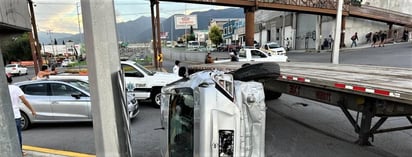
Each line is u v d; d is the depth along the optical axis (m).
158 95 8.72
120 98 1.73
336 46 13.42
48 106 6.77
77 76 9.27
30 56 59.09
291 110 7.39
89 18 1.61
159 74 9.09
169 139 2.72
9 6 1.94
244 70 2.70
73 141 5.78
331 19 31.67
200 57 28.92
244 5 23.23
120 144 1.73
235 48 41.84
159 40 19.64
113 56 1.70
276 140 5.25
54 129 6.73
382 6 35.88
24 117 6.71
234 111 2.13
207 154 2.08
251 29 24.09
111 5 1.68
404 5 36.09
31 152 5.10
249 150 2.20
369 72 5.47
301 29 37.31
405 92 3.09
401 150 4.54
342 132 5.57
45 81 7.00
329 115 6.84
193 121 2.29
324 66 7.51
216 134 2.08
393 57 18.23
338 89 4.07
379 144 4.81
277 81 5.96
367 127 4.23
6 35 2.41
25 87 6.90
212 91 2.12
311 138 5.30
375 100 3.91
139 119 7.36
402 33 32.53
